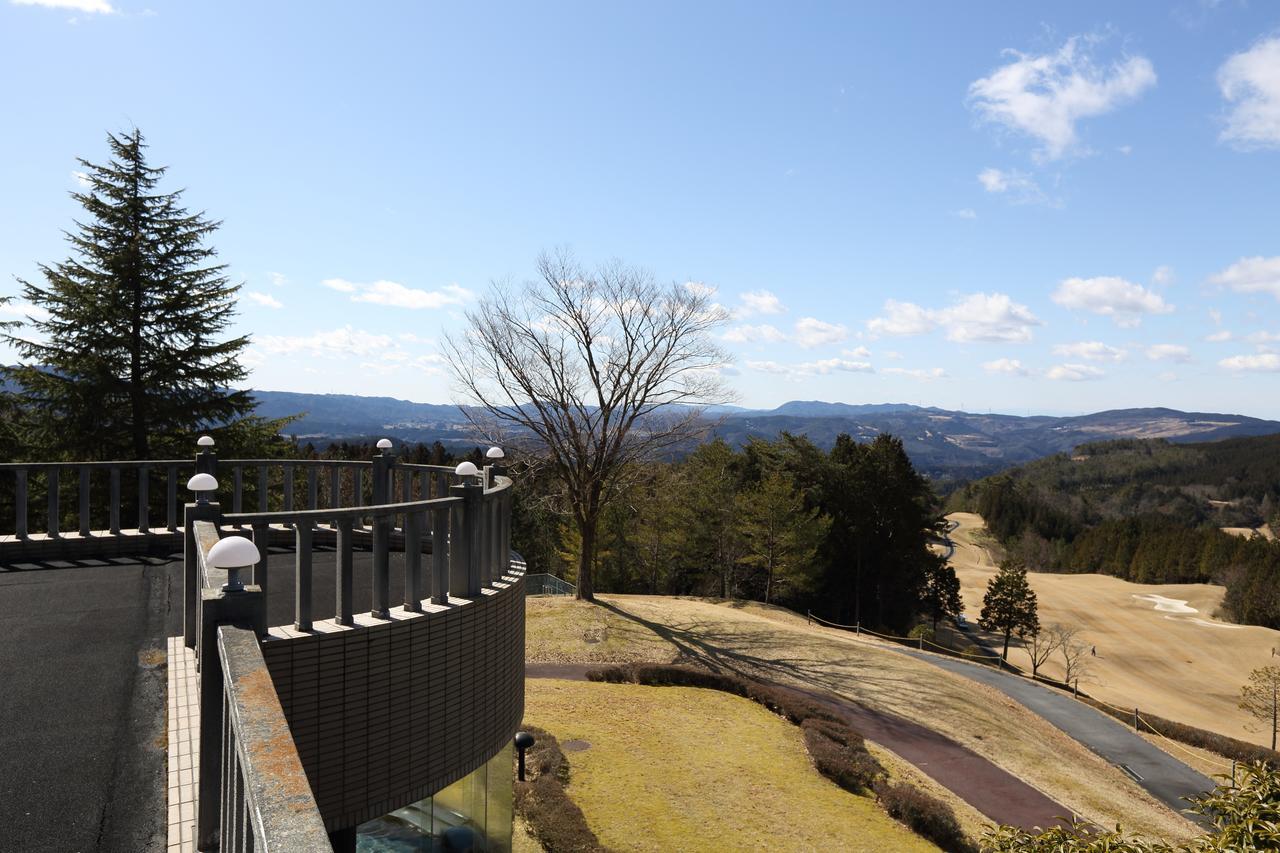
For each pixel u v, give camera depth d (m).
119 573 8.22
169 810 3.74
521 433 28.20
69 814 3.68
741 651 25.67
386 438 10.88
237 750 2.42
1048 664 58.44
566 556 44.88
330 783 5.27
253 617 3.48
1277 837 5.71
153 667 5.52
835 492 50.66
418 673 5.86
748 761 16.61
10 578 7.94
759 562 43.31
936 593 57.12
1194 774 23.67
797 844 13.23
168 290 22.83
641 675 21.27
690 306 27.33
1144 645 66.75
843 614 50.81
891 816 14.88
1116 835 6.75
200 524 5.28
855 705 21.98
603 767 15.41
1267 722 46.88
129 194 22.77
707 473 44.81
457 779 6.29
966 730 21.50
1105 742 25.78
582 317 26.77
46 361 21.33
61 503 21.34
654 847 12.52
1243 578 80.56
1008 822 15.82
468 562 6.65
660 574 47.44
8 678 5.27
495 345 26.81
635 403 27.61
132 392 21.92
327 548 9.91
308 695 5.14
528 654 22.73
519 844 12.06
